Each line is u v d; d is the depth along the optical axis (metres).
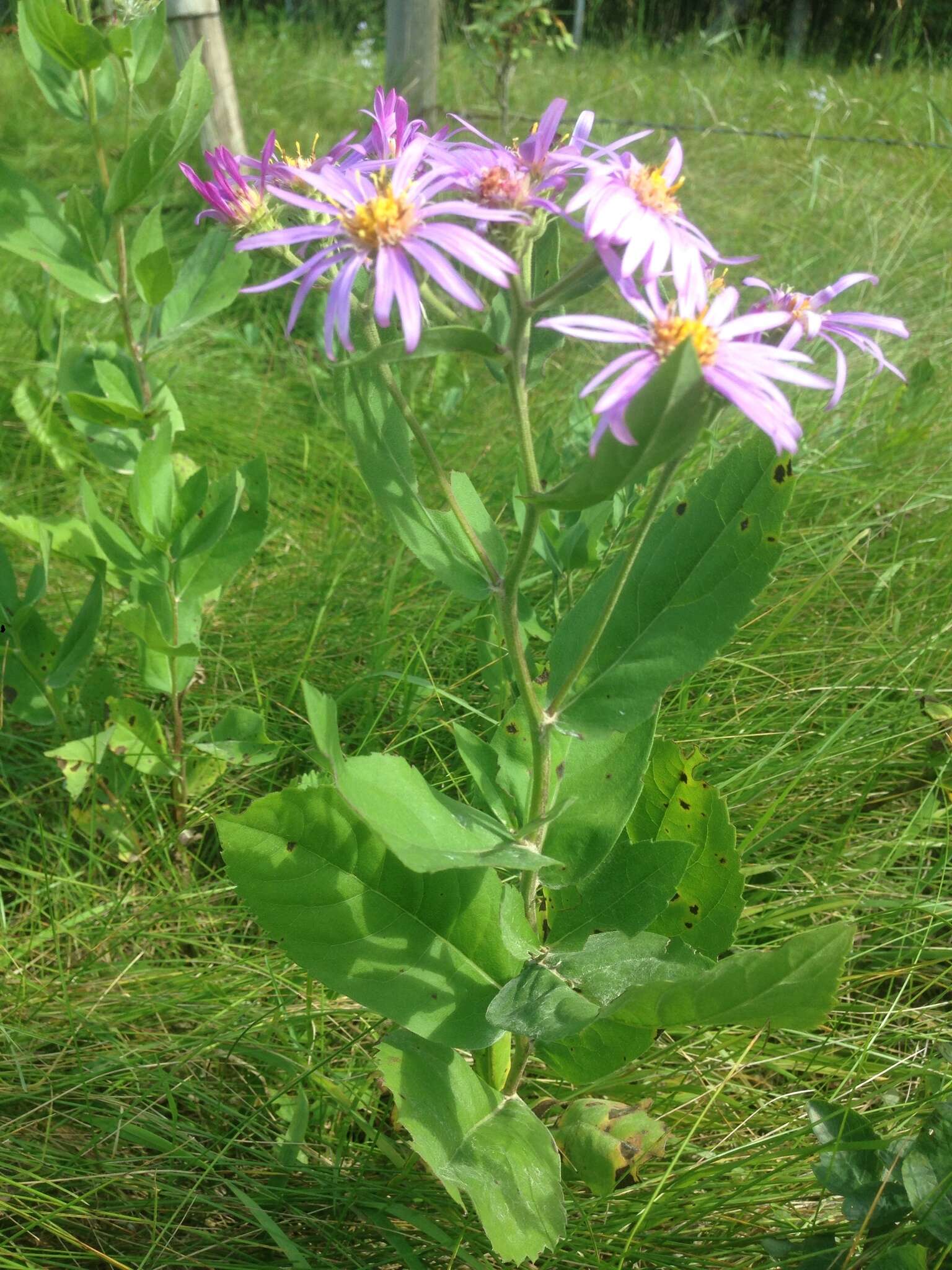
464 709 0.41
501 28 0.77
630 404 0.19
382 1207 0.27
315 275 0.21
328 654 0.45
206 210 0.26
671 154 0.22
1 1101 0.29
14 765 0.41
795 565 0.48
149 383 0.40
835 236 0.77
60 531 0.39
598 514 0.36
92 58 0.34
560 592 0.43
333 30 1.42
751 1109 0.30
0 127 1.05
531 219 0.22
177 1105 0.30
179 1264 0.27
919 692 0.42
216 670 0.44
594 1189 0.27
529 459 0.23
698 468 0.50
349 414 0.24
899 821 0.39
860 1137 0.27
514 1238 0.23
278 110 1.03
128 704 0.36
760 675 0.43
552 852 0.27
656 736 0.38
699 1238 0.27
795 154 0.92
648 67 1.20
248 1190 0.28
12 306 0.57
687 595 0.25
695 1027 0.28
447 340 0.21
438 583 0.47
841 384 0.22
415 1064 0.26
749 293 0.69
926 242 0.76
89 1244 0.27
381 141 0.24
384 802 0.22
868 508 0.52
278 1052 0.31
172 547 0.37
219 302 0.38
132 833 0.38
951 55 1.19
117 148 0.94
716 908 0.29
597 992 0.26
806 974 0.21
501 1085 0.29
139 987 0.33
